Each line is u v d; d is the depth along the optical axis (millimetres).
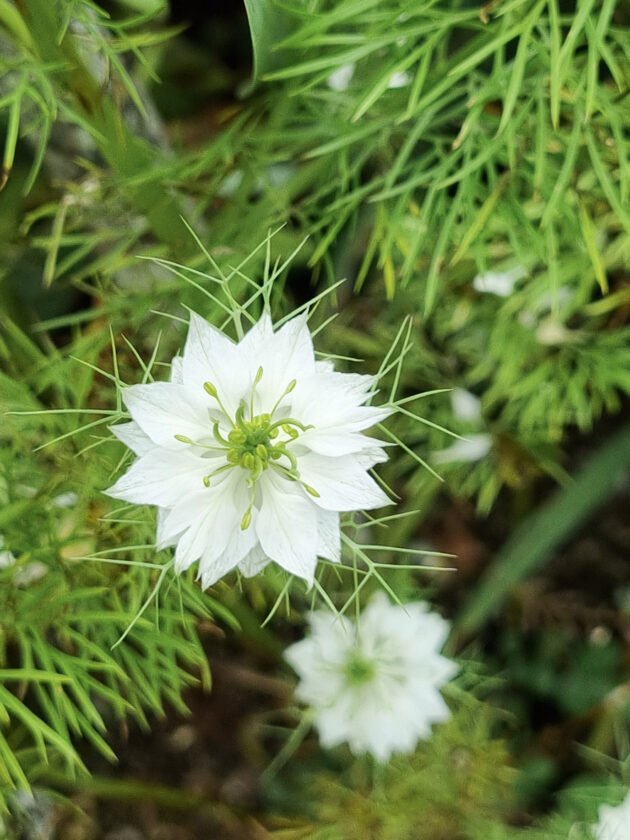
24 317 233
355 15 173
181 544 132
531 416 238
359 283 196
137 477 131
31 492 184
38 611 169
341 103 205
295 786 269
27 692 231
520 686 273
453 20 173
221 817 268
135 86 210
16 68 165
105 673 219
